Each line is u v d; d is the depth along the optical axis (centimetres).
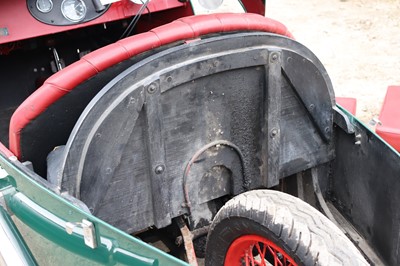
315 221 193
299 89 243
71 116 220
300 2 802
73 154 200
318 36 682
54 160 213
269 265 246
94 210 213
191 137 226
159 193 224
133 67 203
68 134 226
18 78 365
